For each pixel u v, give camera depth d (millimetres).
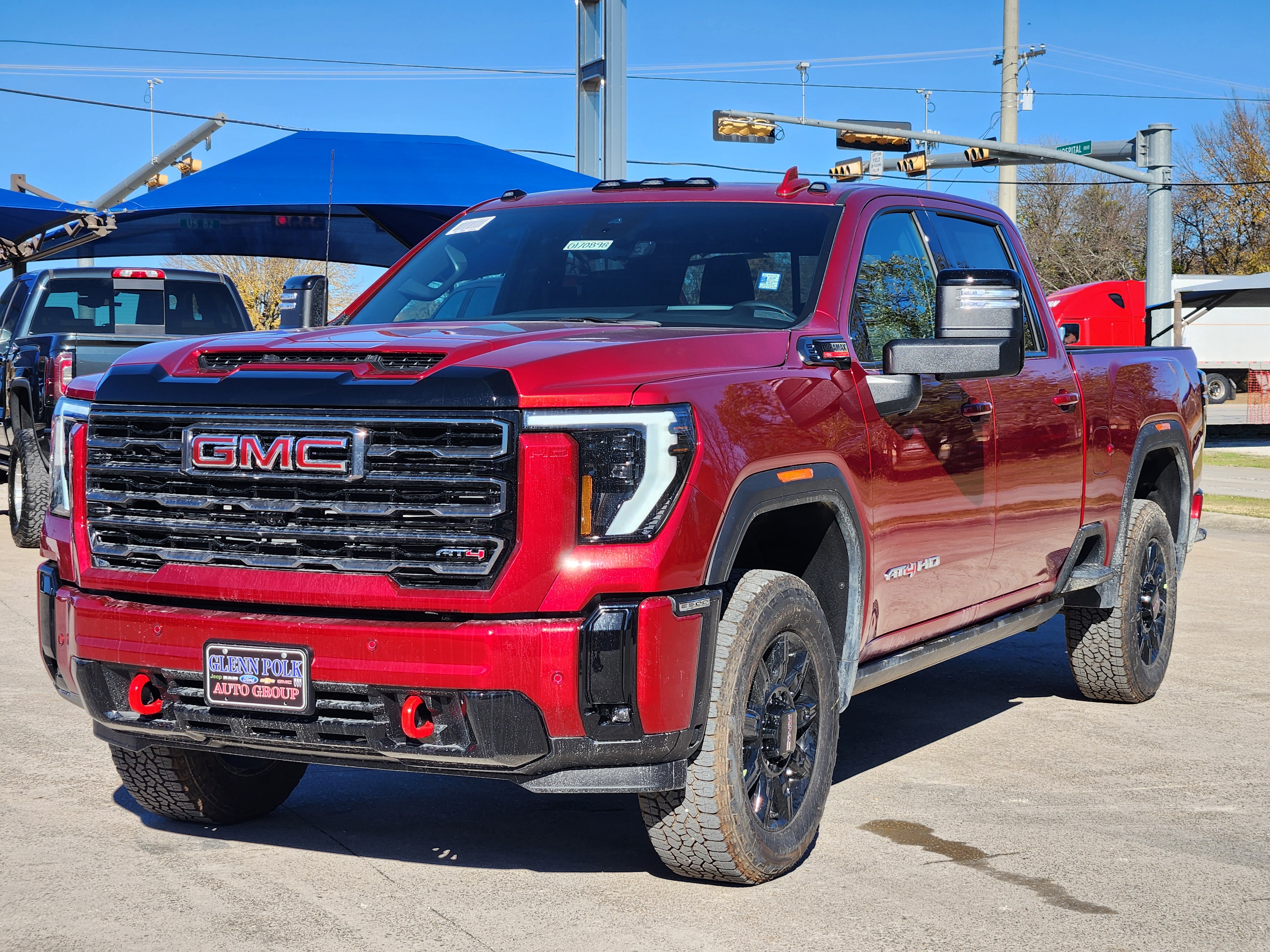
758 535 4266
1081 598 6109
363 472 3340
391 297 5031
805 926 3547
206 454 3502
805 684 4004
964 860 4102
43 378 10086
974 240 5484
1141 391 6379
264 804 4438
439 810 4594
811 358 4082
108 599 3680
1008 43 30984
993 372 4074
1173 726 5953
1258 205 56688
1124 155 27219
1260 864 4102
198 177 13414
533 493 3262
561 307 4621
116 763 4164
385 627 3305
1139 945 3459
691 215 4875
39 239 16031
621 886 3844
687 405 3447
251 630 3420
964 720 6070
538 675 3248
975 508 4875
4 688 6227
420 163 13812
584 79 16938
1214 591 9883
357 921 3555
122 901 3684
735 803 3623
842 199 4789
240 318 12586
